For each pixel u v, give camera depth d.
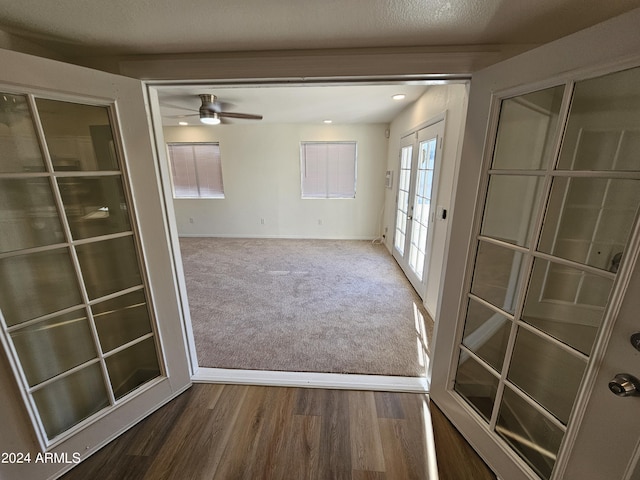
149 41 1.22
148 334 1.58
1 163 1.07
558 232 1.05
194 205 5.72
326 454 1.37
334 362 2.02
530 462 1.18
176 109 3.55
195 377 1.86
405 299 3.03
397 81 1.36
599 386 0.86
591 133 0.94
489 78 1.17
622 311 0.79
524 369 1.22
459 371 1.52
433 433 1.49
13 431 1.15
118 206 1.39
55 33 1.15
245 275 3.73
